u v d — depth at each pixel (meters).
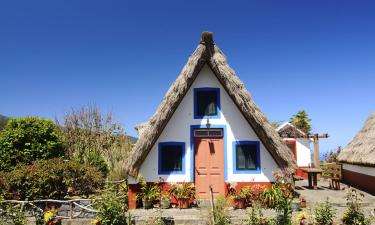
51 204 10.53
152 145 11.66
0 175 10.69
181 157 12.10
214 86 12.39
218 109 12.30
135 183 11.42
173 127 12.24
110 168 17.27
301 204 11.05
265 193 11.04
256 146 12.16
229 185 11.91
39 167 11.16
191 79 11.87
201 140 12.31
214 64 11.85
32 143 12.69
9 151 12.41
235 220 9.49
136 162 11.31
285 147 11.49
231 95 11.88
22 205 9.27
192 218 9.63
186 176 11.97
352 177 17.66
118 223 8.83
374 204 11.83
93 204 9.79
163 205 11.12
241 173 12.04
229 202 11.17
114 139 20.36
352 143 18.83
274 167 12.01
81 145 18.14
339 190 15.70
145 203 11.14
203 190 12.06
